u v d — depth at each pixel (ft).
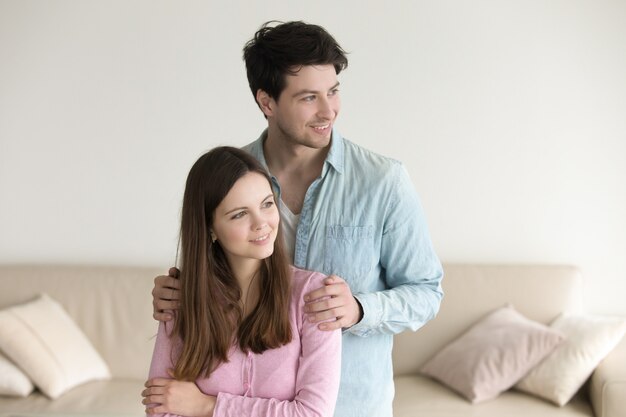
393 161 6.04
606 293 12.32
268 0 12.26
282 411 5.02
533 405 10.39
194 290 5.25
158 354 5.41
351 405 6.00
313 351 5.19
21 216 12.88
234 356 5.24
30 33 12.54
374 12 12.14
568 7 12.03
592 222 12.26
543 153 12.24
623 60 12.02
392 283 6.20
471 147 12.30
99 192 12.78
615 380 9.84
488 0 12.07
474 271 11.90
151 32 12.45
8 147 12.75
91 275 12.20
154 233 12.78
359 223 5.96
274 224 5.14
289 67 5.50
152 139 12.64
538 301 11.69
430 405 10.39
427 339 11.68
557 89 12.14
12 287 12.12
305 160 6.04
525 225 12.35
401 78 12.23
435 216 12.42
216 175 5.07
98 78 12.59
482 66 12.17
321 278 5.36
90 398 10.75
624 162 12.14
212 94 12.50
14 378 10.78
